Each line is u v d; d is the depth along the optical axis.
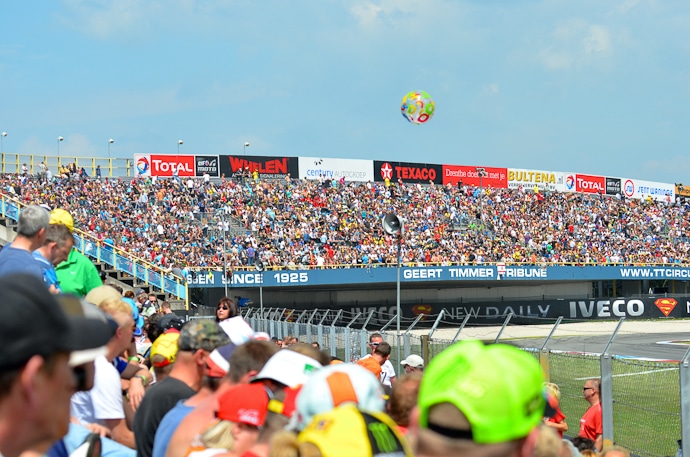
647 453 15.23
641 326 65.25
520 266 73.06
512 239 81.19
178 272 55.41
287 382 5.91
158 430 7.11
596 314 72.44
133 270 51.62
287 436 4.08
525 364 3.12
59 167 71.62
